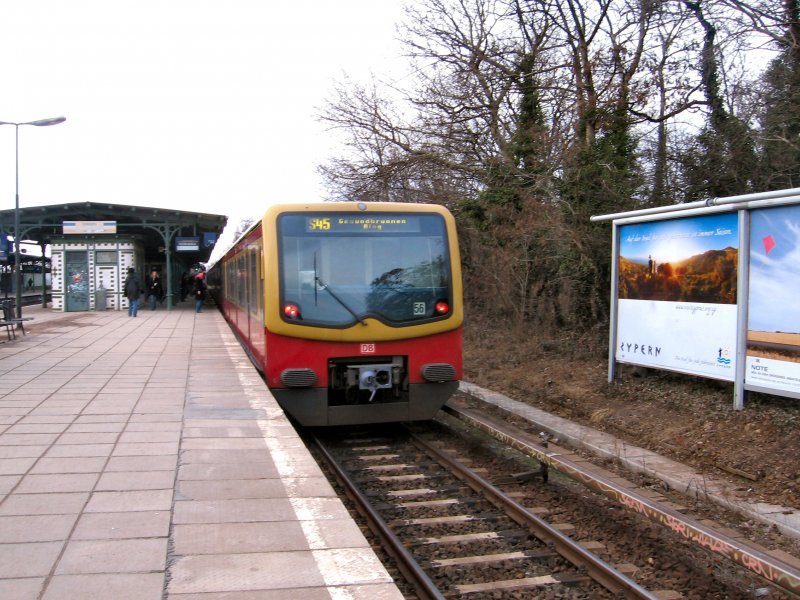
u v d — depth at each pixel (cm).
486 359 1461
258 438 666
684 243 859
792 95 1001
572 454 807
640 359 946
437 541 543
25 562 377
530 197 1473
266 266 830
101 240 2800
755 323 754
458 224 1883
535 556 513
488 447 850
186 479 535
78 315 2562
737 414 771
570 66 1509
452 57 1741
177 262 4106
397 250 868
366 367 831
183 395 896
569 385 1095
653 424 841
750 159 1071
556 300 1493
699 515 596
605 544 544
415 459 803
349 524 444
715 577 485
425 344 863
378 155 2012
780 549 518
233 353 1388
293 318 822
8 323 1585
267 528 435
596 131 1419
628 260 966
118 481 528
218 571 369
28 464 570
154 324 2156
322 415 834
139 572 366
